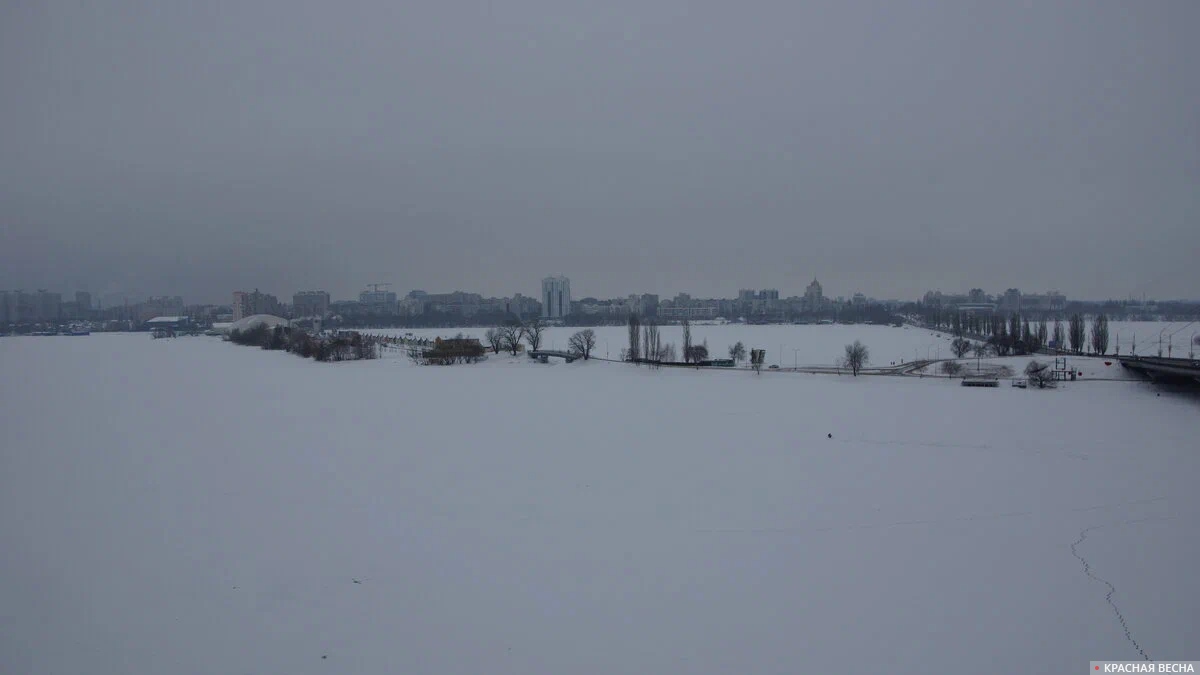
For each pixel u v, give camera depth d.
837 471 68.19
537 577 44.84
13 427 96.75
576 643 37.00
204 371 173.38
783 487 62.97
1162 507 55.91
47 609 41.97
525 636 37.88
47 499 62.53
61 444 85.06
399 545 50.53
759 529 52.41
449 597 42.47
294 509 58.81
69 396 127.62
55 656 37.06
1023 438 82.31
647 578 44.41
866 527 52.50
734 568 45.56
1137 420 92.38
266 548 50.44
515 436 86.25
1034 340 175.62
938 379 136.25
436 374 158.25
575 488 63.34
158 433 91.50
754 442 81.62
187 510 58.97
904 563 45.84
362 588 43.91
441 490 63.28
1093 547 47.88
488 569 46.19
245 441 85.56
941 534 50.81
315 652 36.88
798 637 37.03
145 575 46.28
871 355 198.00
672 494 61.22
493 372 161.12
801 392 122.62
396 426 94.06
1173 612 38.69
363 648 37.12
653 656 35.69
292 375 161.38
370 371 168.00
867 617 39.00
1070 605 39.78
